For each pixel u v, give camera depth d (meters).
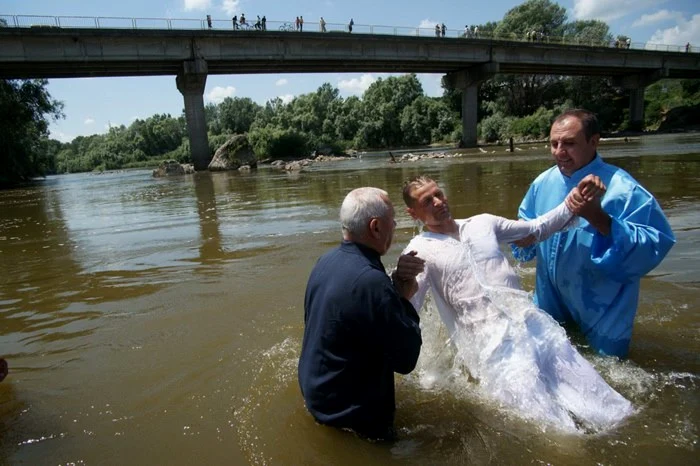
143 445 2.54
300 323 4.07
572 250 3.28
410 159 31.92
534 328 2.86
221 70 36.50
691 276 4.68
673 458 2.25
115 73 33.78
